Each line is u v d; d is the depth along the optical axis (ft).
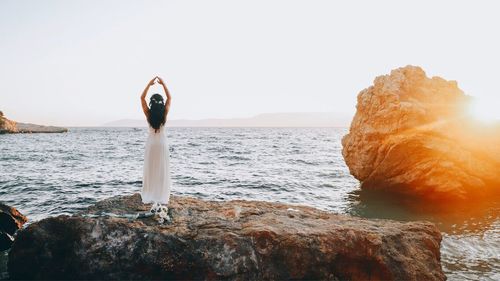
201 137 384.47
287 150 184.75
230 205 26.73
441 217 48.16
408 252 23.29
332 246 20.79
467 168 56.95
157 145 20.53
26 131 467.11
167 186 21.02
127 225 20.13
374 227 24.85
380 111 64.18
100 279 19.06
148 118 20.29
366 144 66.03
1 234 33.71
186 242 19.40
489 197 59.11
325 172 96.58
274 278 19.42
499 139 60.80
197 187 72.49
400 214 50.52
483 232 41.01
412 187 59.52
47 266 19.54
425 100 65.82
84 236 19.57
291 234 20.68
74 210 52.08
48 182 75.36
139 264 19.11
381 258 21.49
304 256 20.18
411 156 59.16
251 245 19.69
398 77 67.77
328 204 58.44
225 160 128.36
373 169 65.72
